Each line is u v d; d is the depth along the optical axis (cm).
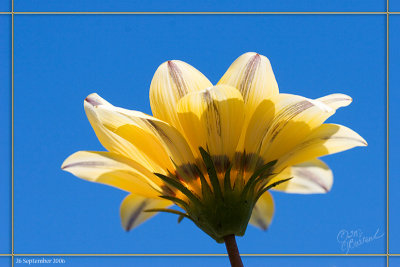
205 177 30
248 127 30
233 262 30
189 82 31
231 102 30
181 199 31
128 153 31
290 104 30
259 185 31
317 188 34
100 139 31
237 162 30
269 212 35
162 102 31
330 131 31
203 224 30
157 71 31
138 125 30
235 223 30
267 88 31
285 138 30
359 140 31
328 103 30
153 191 31
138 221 33
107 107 29
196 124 30
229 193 30
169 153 30
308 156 31
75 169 31
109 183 31
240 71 31
